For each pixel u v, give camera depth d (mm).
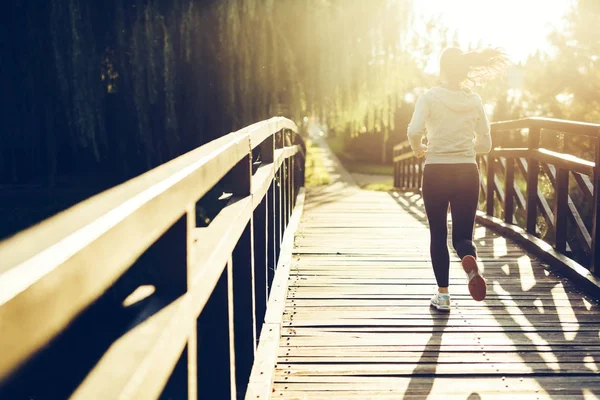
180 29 8664
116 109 9078
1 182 9156
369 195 12125
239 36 9102
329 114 10781
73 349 1563
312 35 9883
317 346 3225
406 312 3795
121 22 8555
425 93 3703
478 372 2904
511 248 5727
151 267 1372
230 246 1941
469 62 3627
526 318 3689
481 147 3771
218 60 9102
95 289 750
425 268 4957
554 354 3131
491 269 4906
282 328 3490
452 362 3025
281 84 9867
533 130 5797
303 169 13438
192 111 9195
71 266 674
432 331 3463
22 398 1602
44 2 8547
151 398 981
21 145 9125
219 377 1984
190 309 1336
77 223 767
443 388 2742
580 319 3672
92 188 9391
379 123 11570
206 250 1636
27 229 712
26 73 8781
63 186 9406
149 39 8516
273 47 9328
